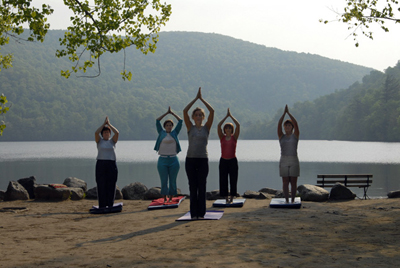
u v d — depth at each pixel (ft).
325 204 33.60
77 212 30.91
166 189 33.30
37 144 536.01
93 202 37.19
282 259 16.22
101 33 38.55
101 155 30.53
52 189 38.45
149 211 30.78
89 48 38.29
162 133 33.37
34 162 188.55
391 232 21.50
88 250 18.22
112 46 39.22
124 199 40.86
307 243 19.02
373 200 36.52
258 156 229.04
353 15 43.93
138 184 41.98
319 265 15.38
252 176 113.60
